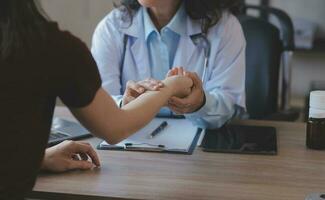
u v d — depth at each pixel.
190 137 1.58
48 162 1.28
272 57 2.27
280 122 1.79
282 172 1.32
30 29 0.92
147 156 1.42
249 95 2.29
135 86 1.35
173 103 1.53
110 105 1.11
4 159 0.95
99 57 1.84
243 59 1.85
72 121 1.72
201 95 1.59
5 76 0.93
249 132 1.66
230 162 1.38
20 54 0.93
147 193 1.18
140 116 1.19
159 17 1.82
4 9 0.90
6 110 0.94
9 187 0.97
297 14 3.49
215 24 1.82
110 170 1.32
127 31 1.84
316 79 3.55
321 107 1.49
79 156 1.37
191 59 1.83
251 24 2.30
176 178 1.27
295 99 3.46
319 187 1.22
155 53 1.83
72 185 1.22
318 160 1.41
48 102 1.00
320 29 3.48
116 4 1.92
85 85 1.00
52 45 0.95
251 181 1.25
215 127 1.68
